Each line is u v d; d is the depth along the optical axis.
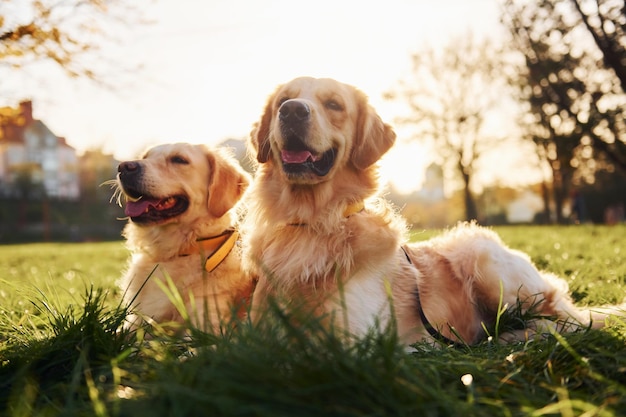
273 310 0.53
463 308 0.94
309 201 0.81
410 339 0.82
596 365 0.54
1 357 0.62
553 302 0.95
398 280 0.86
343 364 0.45
